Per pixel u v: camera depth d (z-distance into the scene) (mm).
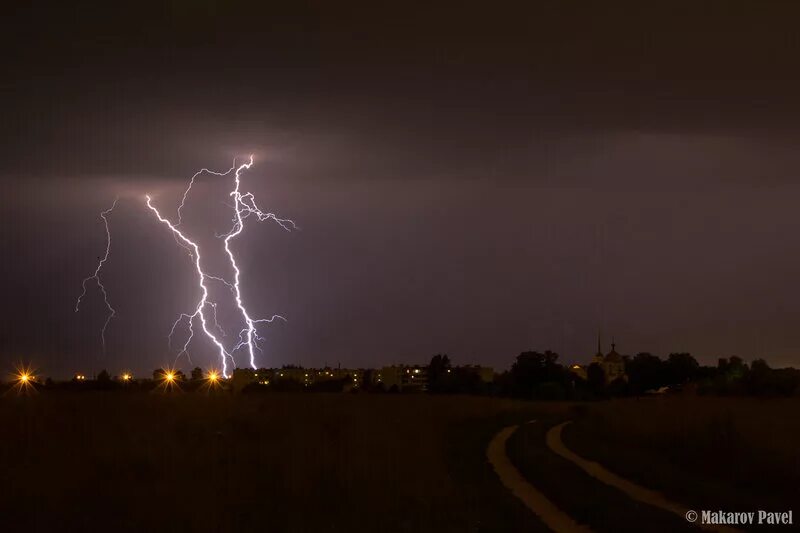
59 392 56406
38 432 28188
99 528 16812
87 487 20047
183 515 17594
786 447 25438
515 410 67625
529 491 22438
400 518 18094
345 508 18953
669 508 19250
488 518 18125
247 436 31406
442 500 20016
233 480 21438
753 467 23609
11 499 18750
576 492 20984
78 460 23391
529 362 130000
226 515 17750
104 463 22969
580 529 17109
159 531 16625
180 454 24781
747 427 28875
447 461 29375
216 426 33969
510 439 39344
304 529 17031
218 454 25422
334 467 23000
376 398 68375
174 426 32625
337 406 50312
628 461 27391
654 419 37125
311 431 32188
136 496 19109
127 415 35844
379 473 22656
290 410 43344
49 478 20781
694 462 26500
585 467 26938
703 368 129250
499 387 130750
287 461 23812
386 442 29953
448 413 56031
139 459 23609
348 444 28188
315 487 20703
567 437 39312
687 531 16203
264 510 18500
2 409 35156
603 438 38625
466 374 127688
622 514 17781
